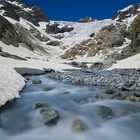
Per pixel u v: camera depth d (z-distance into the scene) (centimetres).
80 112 1525
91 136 1234
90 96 1981
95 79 2928
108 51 13025
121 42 13712
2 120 1393
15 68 3647
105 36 14175
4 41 10138
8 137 1219
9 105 1633
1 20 11288
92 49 13600
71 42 19025
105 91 2189
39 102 1667
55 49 17412
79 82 2836
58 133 1261
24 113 1483
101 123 1397
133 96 1891
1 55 5000
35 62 5609
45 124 1334
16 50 9888
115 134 1255
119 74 3584
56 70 4938
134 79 2748
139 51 7031
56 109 1566
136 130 1302
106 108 1560
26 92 2117
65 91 2222
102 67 6956
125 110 1574
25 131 1286
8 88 1902
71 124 1323
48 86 2548
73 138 1213
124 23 15212
